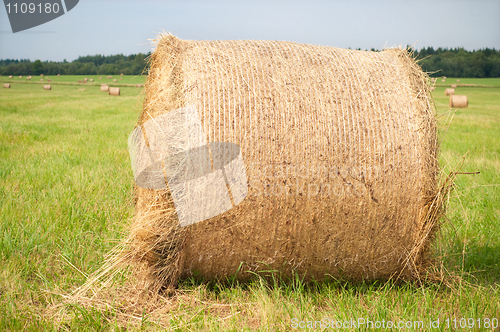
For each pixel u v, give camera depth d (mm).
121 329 2926
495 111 20172
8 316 2889
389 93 3469
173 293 3393
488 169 7027
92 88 45531
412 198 3338
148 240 3225
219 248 3268
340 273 3523
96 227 4438
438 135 3504
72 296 3230
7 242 3816
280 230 3236
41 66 115500
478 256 4109
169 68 3340
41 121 13242
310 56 3621
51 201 4965
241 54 3500
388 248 3436
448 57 101438
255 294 3291
